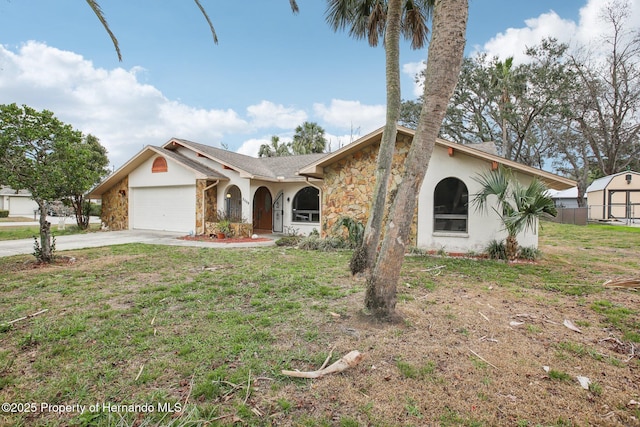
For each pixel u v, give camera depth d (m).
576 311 4.62
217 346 3.45
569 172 30.91
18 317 4.30
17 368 3.06
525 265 8.04
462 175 9.59
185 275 6.70
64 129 8.05
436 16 3.82
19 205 35.50
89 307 4.72
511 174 8.83
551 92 23.61
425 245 10.06
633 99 24.28
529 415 2.40
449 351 3.34
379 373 2.94
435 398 2.58
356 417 2.37
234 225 13.83
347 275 6.66
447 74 3.72
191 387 2.71
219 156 15.54
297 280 6.18
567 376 2.90
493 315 4.42
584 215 21.56
